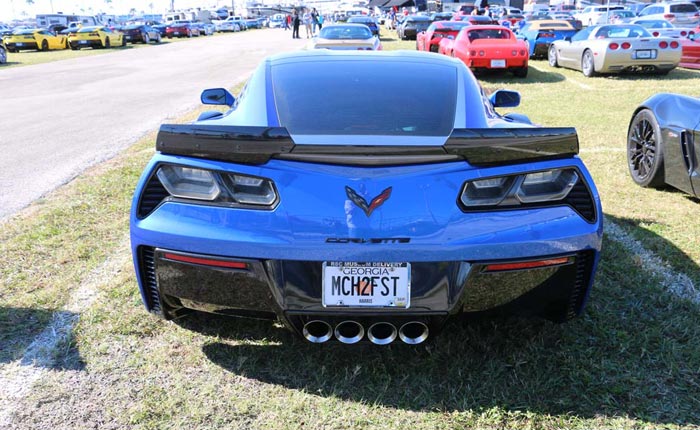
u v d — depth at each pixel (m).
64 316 2.62
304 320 2.05
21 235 3.64
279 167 1.99
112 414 1.99
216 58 20.47
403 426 1.94
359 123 2.25
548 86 11.14
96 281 2.99
